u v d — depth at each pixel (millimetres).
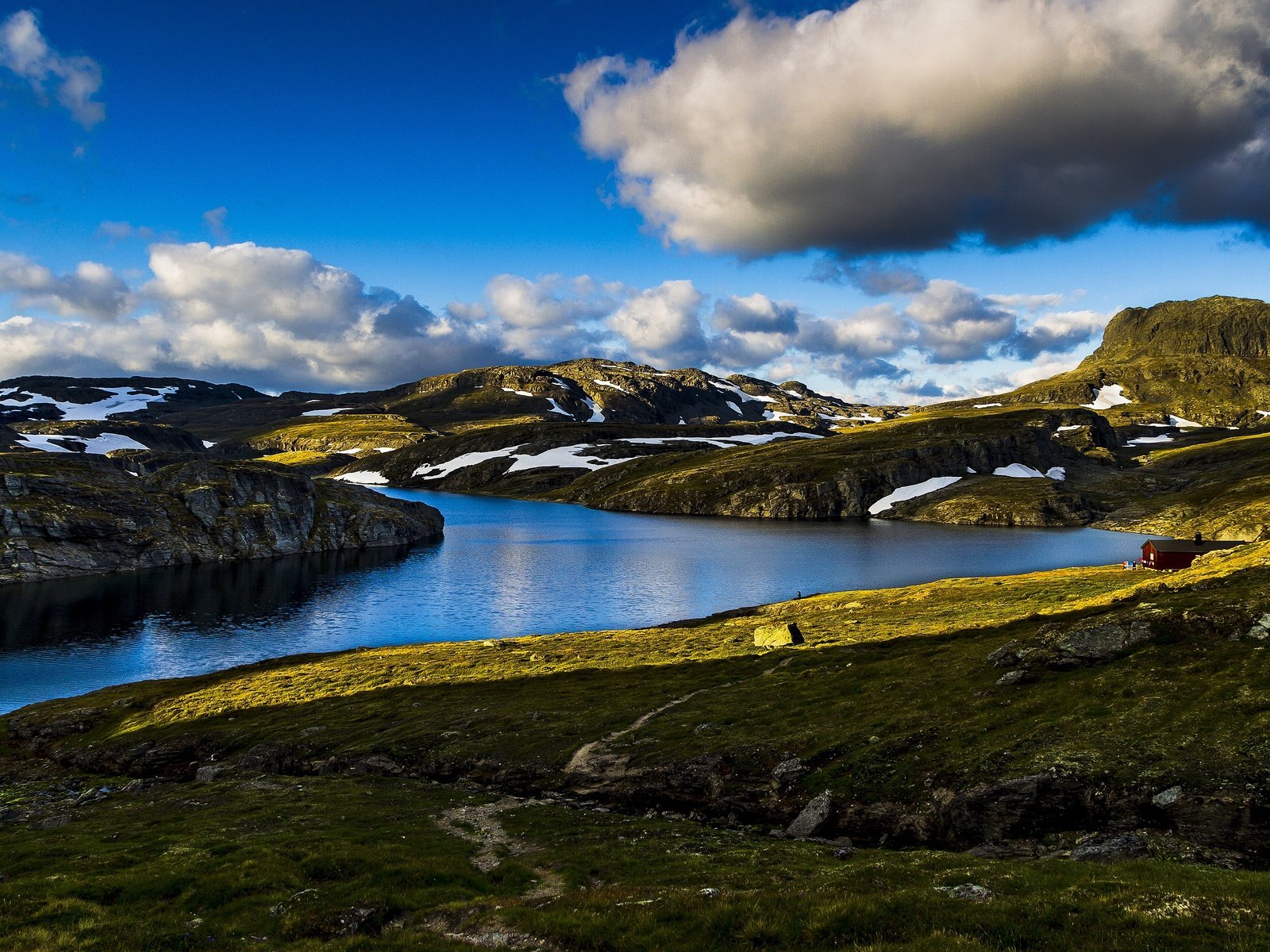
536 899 24938
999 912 18766
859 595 118188
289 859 29266
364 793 43531
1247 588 47094
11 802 47844
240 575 172625
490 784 46031
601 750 46938
